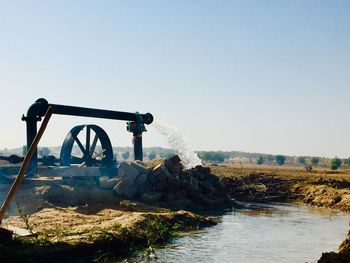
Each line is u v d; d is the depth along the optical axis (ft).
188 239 78.84
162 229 77.36
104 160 131.85
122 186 111.24
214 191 130.62
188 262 63.31
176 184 116.67
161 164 119.24
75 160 131.34
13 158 118.83
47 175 114.32
